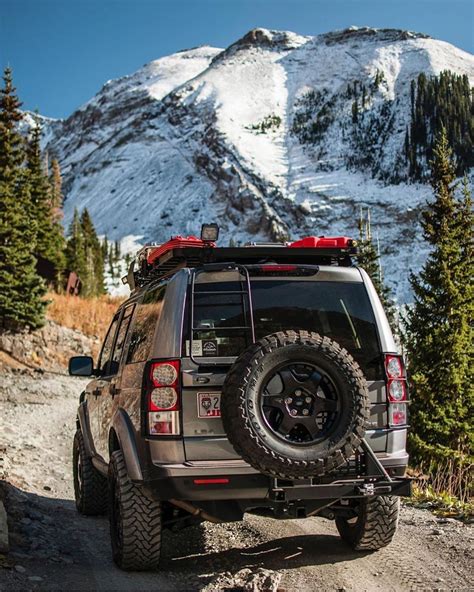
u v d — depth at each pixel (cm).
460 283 1991
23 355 2917
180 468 459
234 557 558
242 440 432
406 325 2061
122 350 610
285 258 549
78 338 3259
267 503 480
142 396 475
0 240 3030
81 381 2622
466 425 1873
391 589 463
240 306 499
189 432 466
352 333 507
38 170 5503
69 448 1273
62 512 741
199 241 533
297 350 441
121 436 511
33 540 573
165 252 551
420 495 837
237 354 484
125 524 492
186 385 468
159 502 496
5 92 3484
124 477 500
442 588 464
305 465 433
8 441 1194
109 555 568
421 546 573
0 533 527
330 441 438
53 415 1766
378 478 469
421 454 1864
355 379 444
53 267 5238
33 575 476
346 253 546
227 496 464
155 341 489
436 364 1956
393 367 500
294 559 543
